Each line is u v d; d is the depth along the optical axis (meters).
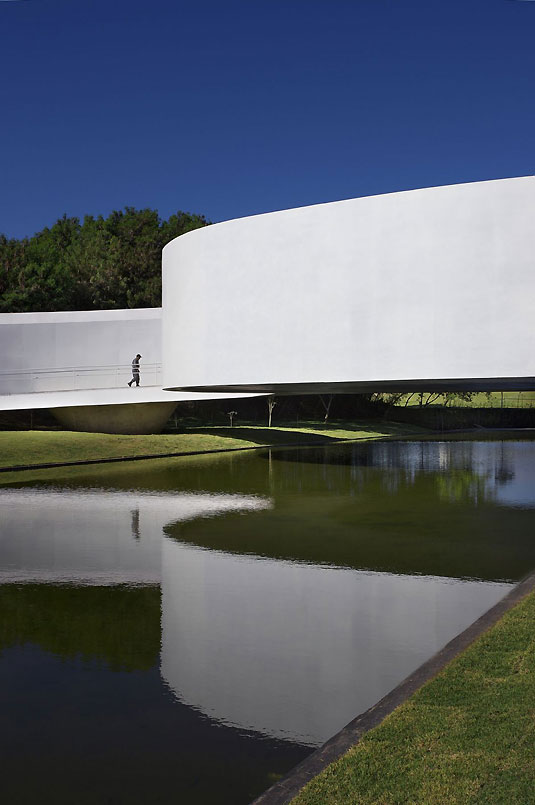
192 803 4.04
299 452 31.58
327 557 10.36
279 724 5.00
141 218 69.31
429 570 9.55
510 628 6.42
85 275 52.88
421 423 58.59
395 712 4.75
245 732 4.89
